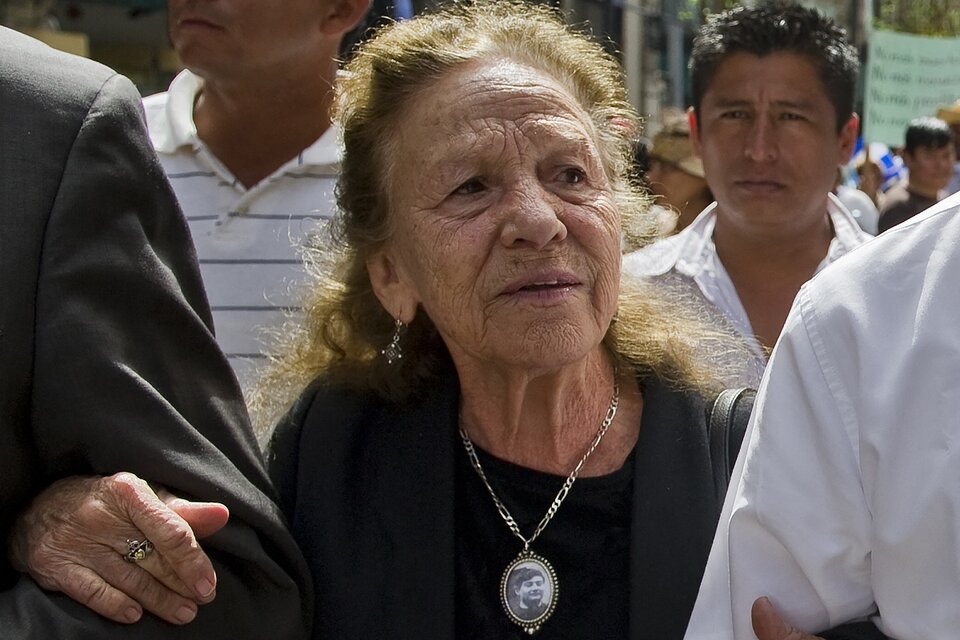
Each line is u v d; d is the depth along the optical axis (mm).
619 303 1810
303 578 1597
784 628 1409
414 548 1656
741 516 1463
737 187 2801
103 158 1445
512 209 1571
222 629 1476
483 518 1690
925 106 6867
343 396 1829
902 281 1428
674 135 3838
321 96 2492
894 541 1351
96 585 1362
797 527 1417
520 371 1628
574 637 1603
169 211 1542
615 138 1794
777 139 2760
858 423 1400
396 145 1697
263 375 2033
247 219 2465
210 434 1526
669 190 3836
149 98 2801
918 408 1359
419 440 1732
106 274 1423
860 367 1408
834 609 1432
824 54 2766
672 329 1830
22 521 1430
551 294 1579
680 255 2859
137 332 1461
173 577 1390
